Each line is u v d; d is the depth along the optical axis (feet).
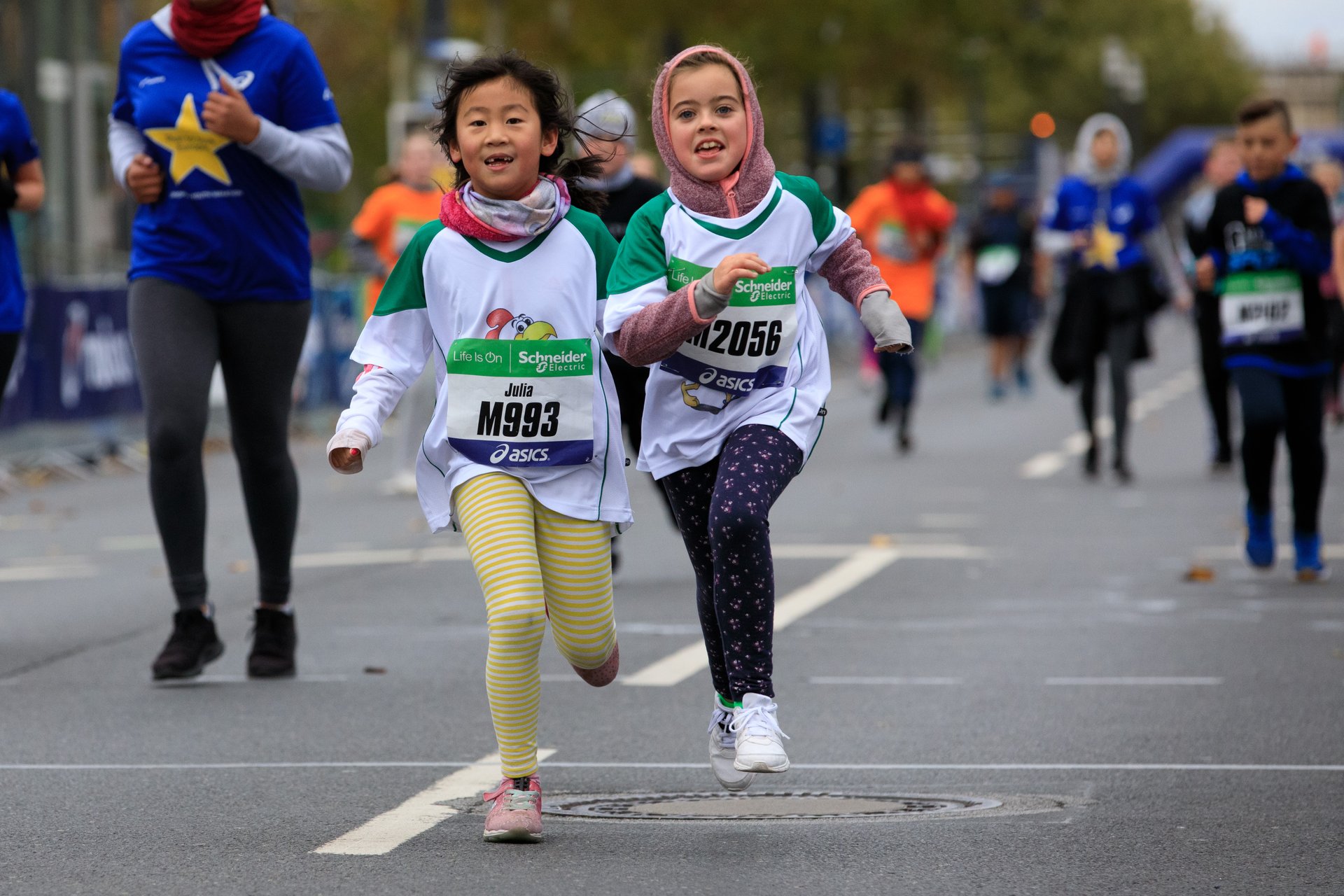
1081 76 595.06
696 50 44.06
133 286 62.54
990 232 221.66
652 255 43.60
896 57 379.96
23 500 130.31
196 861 40.42
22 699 60.13
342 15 420.36
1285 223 80.84
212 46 61.93
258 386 62.95
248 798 46.55
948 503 115.75
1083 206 124.88
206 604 63.26
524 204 42.98
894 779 48.55
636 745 52.85
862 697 59.47
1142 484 125.59
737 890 37.93
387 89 435.94
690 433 44.68
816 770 49.65
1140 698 58.90
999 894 37.58
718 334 43.80
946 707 57.82
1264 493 85.15
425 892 37.88
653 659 66.49
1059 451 151.12
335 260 334.44
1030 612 76.07
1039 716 56.29
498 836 41.52
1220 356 128.57
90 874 39.52
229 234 61.82
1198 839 41.81
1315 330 83.10
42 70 224.33
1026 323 221.25
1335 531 101.24
